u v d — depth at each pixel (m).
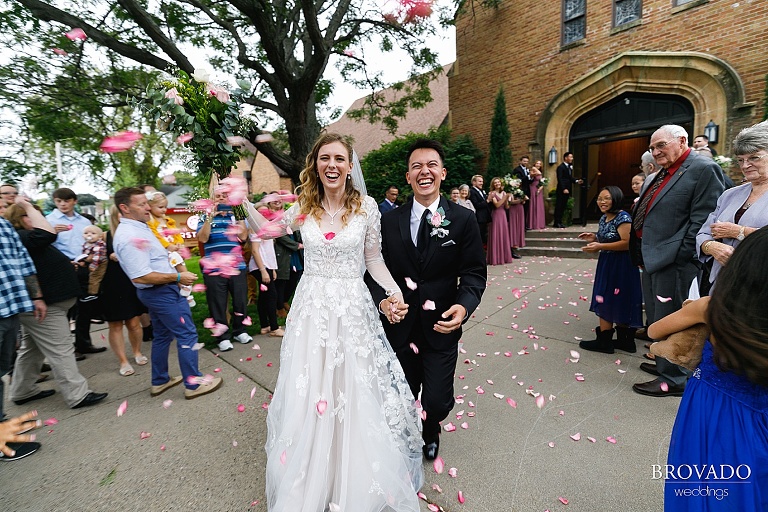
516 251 8.27
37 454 2.21
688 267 2.54
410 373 2.02
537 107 9.53
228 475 1.99
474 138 10.85
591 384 2.79
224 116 2.39
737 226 1.91
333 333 1.73
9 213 2.52
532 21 9.36
